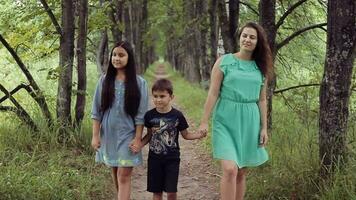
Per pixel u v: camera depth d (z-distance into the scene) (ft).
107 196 19.85
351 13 16.08
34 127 24.84
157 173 16.63
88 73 60.49
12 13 27.91
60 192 17.83
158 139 16.46
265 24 24.97
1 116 27.40
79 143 25.04
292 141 23.66
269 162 21.72
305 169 17.93
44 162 21.86
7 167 19.35
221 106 15.78
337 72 16.58
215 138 15.69
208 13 51.90
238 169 16.39
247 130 15.78
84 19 25.95
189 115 48.11
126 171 16.69
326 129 17.06
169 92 16.29
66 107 25.48
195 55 76.38
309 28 25.12
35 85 25.18
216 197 20.98
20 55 27.91
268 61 15.88
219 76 15.70
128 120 16.46
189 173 25.00
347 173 16.26
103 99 16.46
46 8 25.08
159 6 81.15
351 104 24.45
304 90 27.73
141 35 79.20
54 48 28.17
